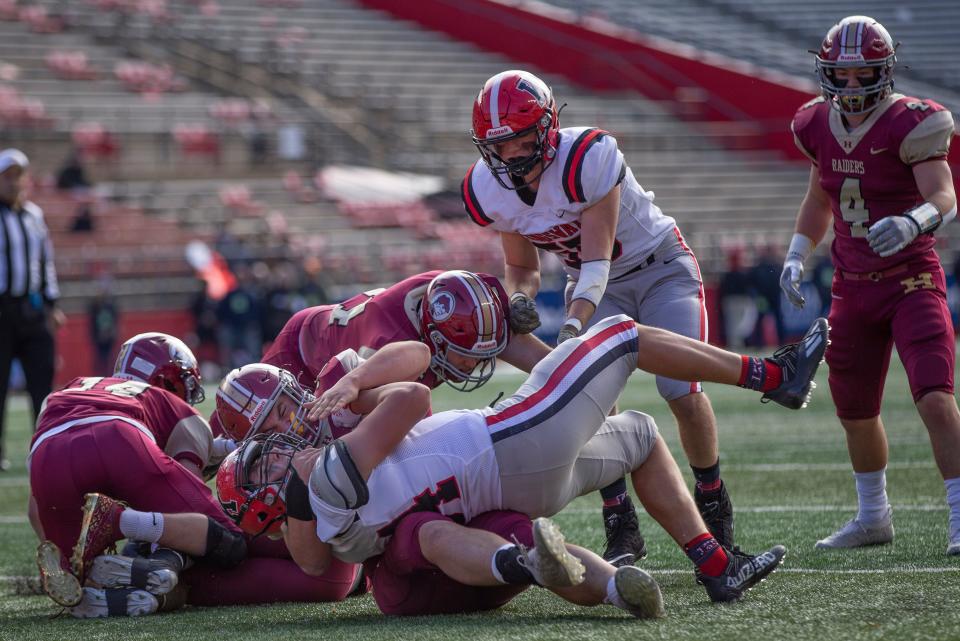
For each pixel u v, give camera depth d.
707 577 7.64
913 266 9.63
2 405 18.67
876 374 9.90
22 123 45.38
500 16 60.88
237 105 50.44
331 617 7.84
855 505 12.45
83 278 39.41
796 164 54.94
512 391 28.98
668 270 9.67
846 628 6.62
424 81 57.16
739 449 18.14
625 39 58.88
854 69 9.30
